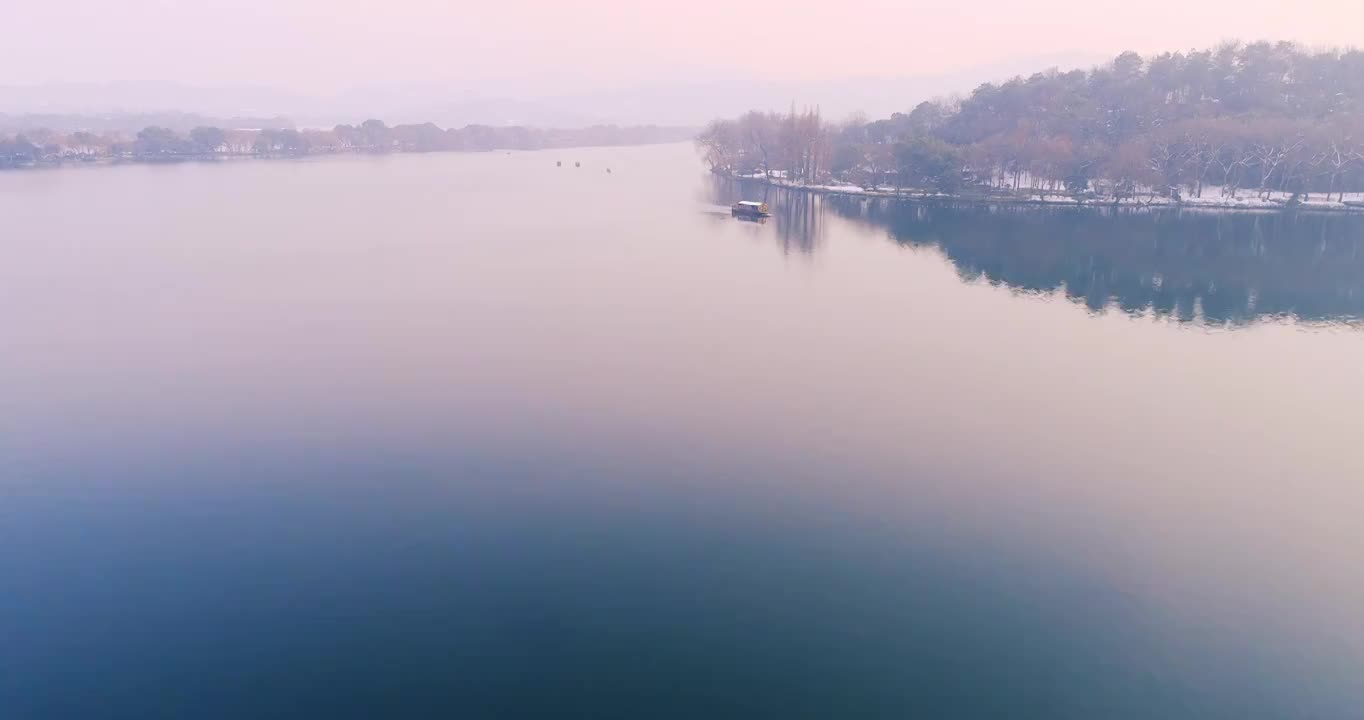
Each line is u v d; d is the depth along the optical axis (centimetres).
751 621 2373
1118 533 2775
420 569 2581
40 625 2342
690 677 2173
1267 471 3177
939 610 2419
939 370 4222
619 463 3209
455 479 3084
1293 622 2384
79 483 3044
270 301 5391
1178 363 4366
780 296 5622
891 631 2334
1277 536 2770
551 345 4553
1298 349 4612
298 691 2122
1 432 3434
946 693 2131
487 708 2072
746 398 3831
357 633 2319
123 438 3381
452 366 4216
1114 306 5434
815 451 3312
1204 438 3456
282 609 2411
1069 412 3712
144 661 2225
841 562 2623
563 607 2422
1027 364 4322
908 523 2822
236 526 2792
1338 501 2972
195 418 3569
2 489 2995
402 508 2898
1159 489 3047
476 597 2462
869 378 4094
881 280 6072
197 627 2344
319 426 3500
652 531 2773
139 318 5009
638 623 2359
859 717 2042
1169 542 2733
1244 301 5541
